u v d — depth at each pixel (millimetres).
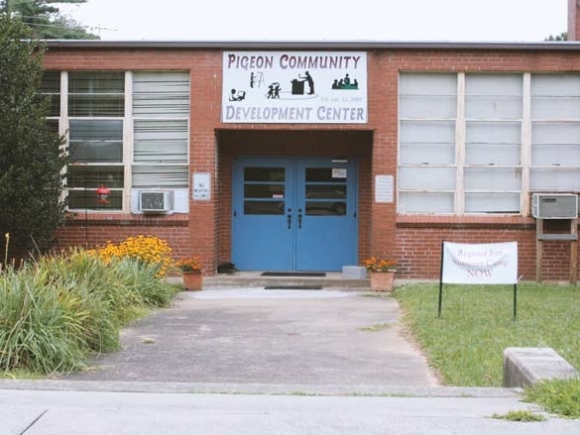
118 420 5484
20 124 13109
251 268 16500
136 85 15344
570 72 14977
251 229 16516
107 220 15172
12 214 13281
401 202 15172
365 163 16375
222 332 9977
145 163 15328
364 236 16359
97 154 15375
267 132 16281
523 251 15008
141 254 13289
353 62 14984
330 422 5441
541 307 11273
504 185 15125
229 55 15070
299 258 16516
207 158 15102
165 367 7973
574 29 17438
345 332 9992
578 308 11188
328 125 14977
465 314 10633
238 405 5980
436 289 13352
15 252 14461
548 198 14586
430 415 5629
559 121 15086
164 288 12547
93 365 8016
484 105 15109
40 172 13484
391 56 14945
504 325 9781
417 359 8391
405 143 15172
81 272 10633
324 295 13664
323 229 16516
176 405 5969
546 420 5438
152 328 10250
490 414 5633
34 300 7891
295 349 8906
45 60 15164
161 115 15320
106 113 15375
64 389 6535
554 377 6188
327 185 16531
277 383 7273
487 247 10477
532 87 15102
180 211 15227
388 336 9727
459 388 6629
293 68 15031
